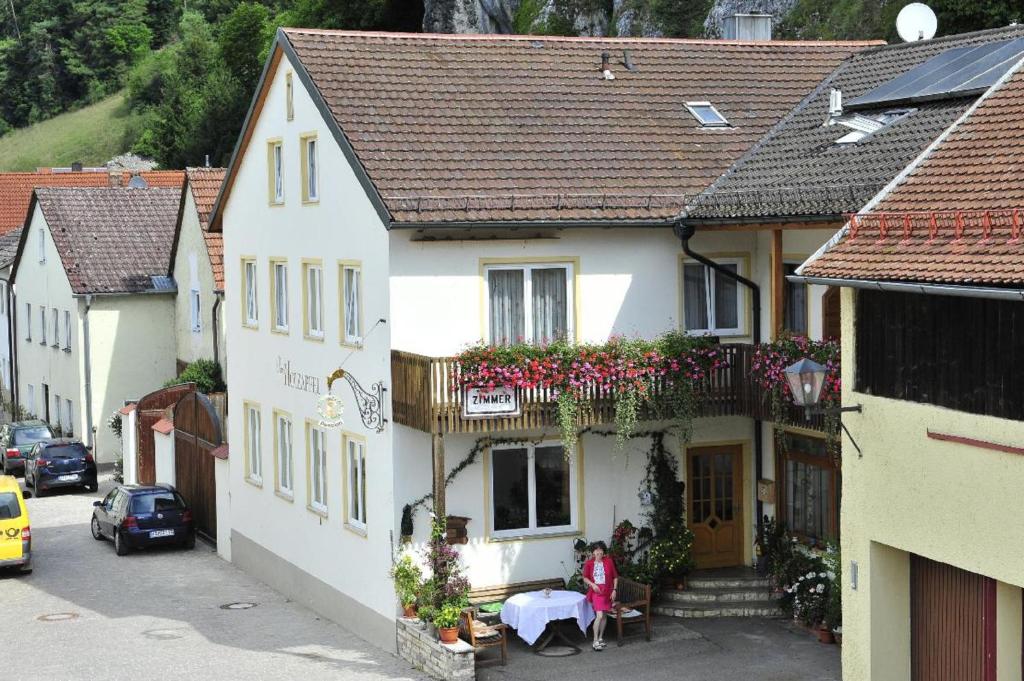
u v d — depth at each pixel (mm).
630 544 23625
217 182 42594
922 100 23594
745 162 24594
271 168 27484
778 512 23875
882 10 43812
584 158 24047
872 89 25609
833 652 21094
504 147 23875
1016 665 15648
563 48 27172
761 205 22250
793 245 23469
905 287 15570
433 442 21391
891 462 16406
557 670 20766
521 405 21531
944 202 16859
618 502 23562
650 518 23719
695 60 27656
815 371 16938
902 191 17750
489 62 26219
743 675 20203
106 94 117625
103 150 107125
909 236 16594
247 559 29891
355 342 23625
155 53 119312
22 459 44500
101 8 119125
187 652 23266
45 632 24875
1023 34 24484
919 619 16922
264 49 78375
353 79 24812
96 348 45312
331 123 23609
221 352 40625
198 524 33969
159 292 45469
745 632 22188
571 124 24906
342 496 24594
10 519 29328
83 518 37000
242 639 24078
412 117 24156
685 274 23969
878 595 16875
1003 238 15211
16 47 119062
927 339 15812
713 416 22984
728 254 24031
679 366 22359
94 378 45344
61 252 46344
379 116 23984
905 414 16125
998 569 14781
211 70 85125
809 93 27000
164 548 32625
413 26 67875
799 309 23562
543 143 24219
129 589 28328
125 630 24875
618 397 21906
